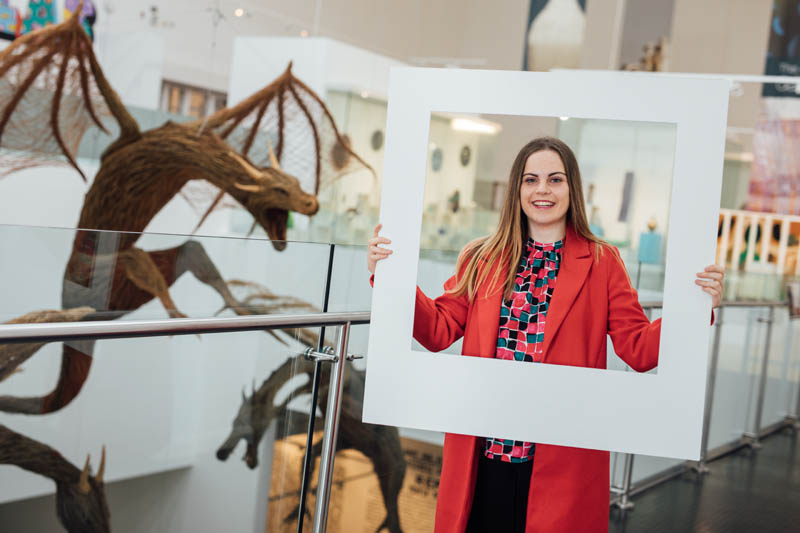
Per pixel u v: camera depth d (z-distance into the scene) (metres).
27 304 1.55
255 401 1.93
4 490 1.46
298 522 2.12
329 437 1.97
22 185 3.54
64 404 1.53
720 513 3.14
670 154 2.69
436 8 7.60
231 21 4.50
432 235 4.94
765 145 4.55
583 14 7.27
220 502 1.85
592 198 2.73
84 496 1.59
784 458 4.06
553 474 1.64
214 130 4.38
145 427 1.68
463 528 1.68
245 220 4.62
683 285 1.51
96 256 1.67
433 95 1.58
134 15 3.94
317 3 5.96
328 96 4.97
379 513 2.27
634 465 3.29
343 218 5.23
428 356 1.59
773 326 4.36
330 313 1.88
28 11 3.48
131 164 3.98
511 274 1.66
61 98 3.66
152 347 1.67
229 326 1.61
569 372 1.56
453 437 1.72
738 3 6.76
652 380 1.53
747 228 4.59
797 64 6.62
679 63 6.95
